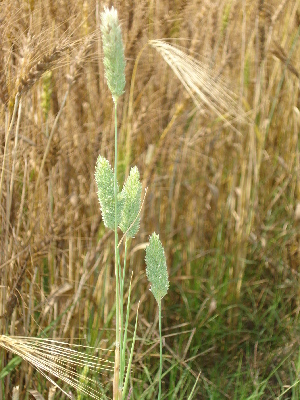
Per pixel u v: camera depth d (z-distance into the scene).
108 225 0.28
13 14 0.42
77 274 0.51
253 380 0.52
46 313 0.50
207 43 0.58
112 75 0.25
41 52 0.41
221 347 0.60
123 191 0.28
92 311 0.53
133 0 0.49
